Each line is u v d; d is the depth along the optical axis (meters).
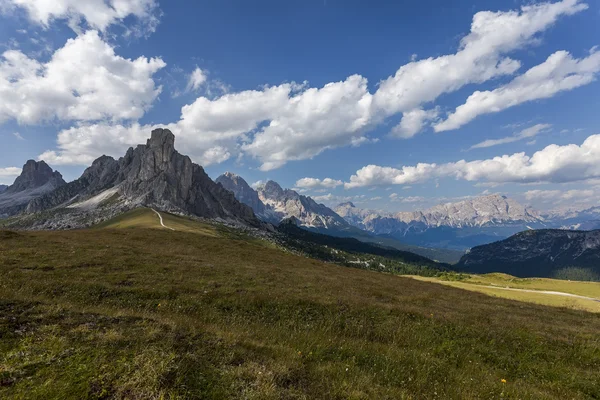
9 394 6.05
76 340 8.70
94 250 33.38
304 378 9.19
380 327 18.11
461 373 12.58
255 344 11.29
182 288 21.17
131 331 9.91
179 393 7.04
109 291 18.94
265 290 23.59
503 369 14.30
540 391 11.80
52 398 6.08
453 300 33.88
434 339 17.16
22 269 22.56
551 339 18.64
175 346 9.40
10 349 7.77
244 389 7.60
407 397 9.10
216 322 16.00
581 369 14.73
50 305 11.61
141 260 30.23
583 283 111.38
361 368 11.21
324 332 16.22
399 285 43.53
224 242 61.31
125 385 6.76
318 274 40.88
